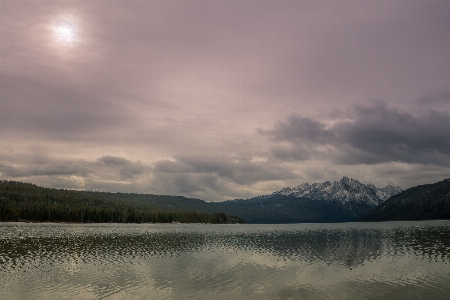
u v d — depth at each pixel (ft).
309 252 248.11
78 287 129.80
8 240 331.98
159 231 573.74
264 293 119.96
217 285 133.28
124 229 625.41
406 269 168.55
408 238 366.02
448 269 168.25
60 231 506.89
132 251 253.85
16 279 144.36
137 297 115.14
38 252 240.53
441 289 126.21
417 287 129.39
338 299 111.86
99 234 451.94
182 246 296.92
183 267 177.06
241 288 127.95
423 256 216.33
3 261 196.34
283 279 144.77
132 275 153.89
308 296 116.06
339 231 588.91
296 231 620.08
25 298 114.52
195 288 128.06
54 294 119.34
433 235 407.03
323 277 149.07
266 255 229.86
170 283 136.98
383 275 153.28
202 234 498.69
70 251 249.55
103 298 113.70
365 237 399.65
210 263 192.24
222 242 344.49
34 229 553.64
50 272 160.86
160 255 229.66
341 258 212.43
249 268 174.29
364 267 175.83
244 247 289.33
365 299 111.96
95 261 198.39
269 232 580.71
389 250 253.03
